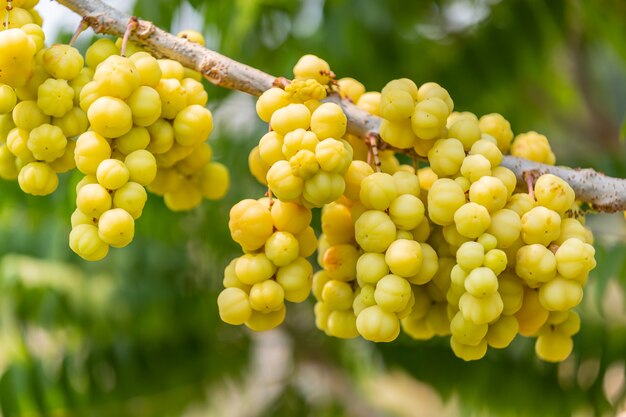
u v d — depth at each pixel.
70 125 0.84
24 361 1.23
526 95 1.51
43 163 0.85
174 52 0.86
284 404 1.51
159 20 1.23
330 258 0.85
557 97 1.56
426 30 1.31
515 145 0.91
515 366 1.22
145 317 1.30
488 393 1.24
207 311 1.35
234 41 1.23
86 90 0.83
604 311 1.16
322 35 1.25
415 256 0.82
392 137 0.85
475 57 1.30
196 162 0.90
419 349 1.29
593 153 1.40
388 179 0.83
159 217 1.28
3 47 0.82
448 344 1.27
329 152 0.81
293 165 0.81
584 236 0.83
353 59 1.26
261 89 0.86
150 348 1.32
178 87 0.84
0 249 1.25
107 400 1.27
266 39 1.27
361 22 1.24
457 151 0.84
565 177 0.86
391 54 1.27
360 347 1.44
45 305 1.24
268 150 0.83
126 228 0.81
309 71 0.87
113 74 0.82
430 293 0.86
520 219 0.83
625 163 1.24
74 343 1.27
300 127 0.83
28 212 1.23
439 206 0.83
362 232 0.82
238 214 0.83
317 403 1.52
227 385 1.42
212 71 0.86
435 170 0.84
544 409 1.21
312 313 1.49
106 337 1.28
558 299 0.82
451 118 0.87
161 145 0.85
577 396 1.18
